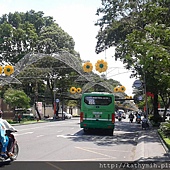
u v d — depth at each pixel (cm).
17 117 5244
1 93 5981
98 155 1400
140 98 4809
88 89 6794
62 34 6919
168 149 1459
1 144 1128
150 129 3095
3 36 6625
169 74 1469
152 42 1477
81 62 5734
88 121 2477
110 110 2467
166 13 1970
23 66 5156
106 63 3925
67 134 2523
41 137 2247
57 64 6462
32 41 6619
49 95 7625
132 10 3288
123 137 2336
